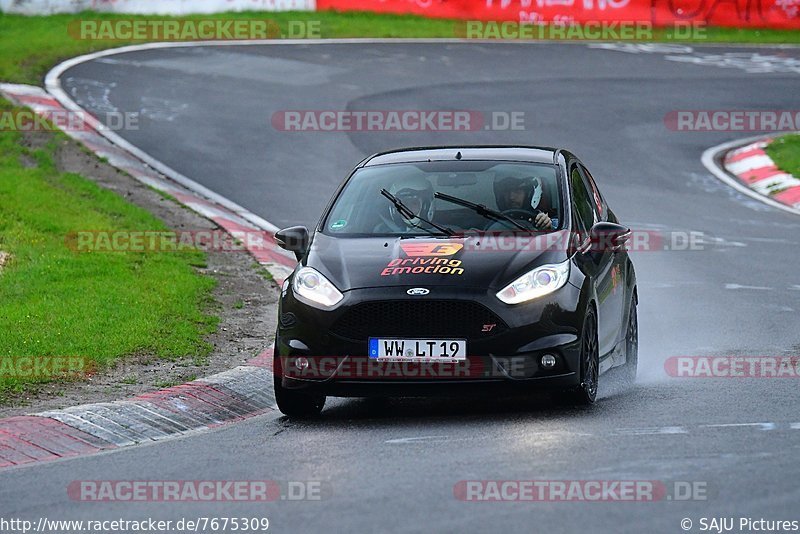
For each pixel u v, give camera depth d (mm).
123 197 59062
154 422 27188
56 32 104875
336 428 26359
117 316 36469
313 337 26781
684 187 68312
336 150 72875
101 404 27594
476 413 27484
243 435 26078
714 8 125062
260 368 32500
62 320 35281
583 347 26906
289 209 60250
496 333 26062
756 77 101750
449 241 28312
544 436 23828
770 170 71500
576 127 81500
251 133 76188
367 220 29781
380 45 109438
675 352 35375
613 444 22844
